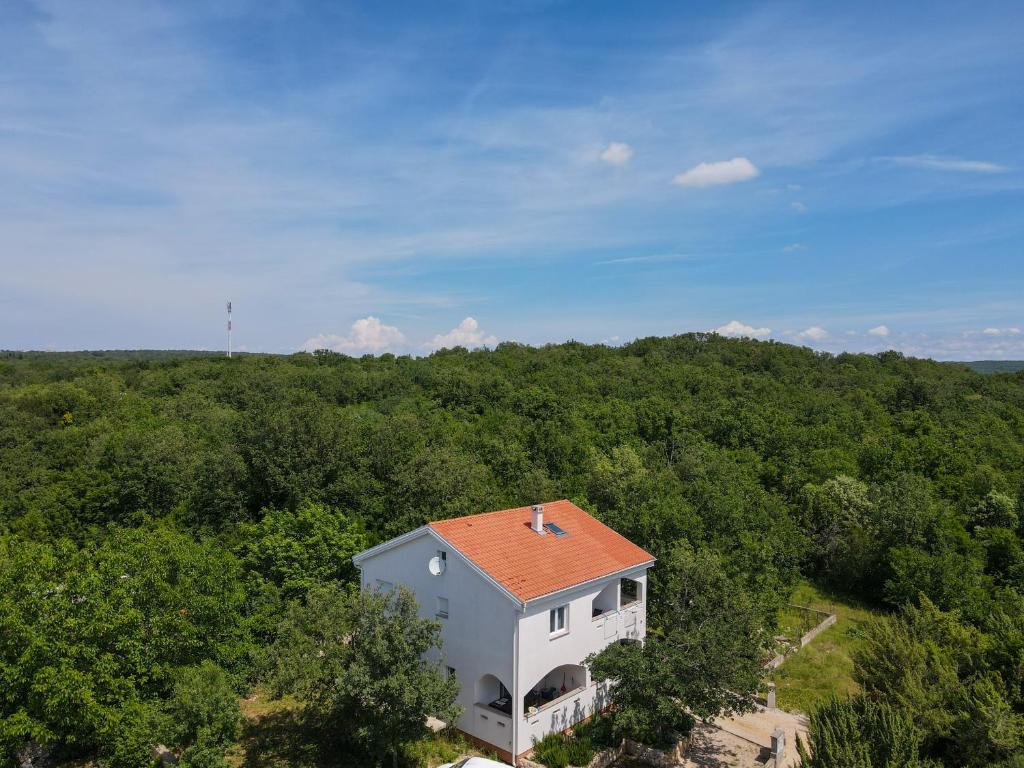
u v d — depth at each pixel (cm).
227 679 2161
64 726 1828
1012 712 1744
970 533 4450
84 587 1953
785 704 2627
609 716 2348
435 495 3634
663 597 2683
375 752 1912
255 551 3062
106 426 5831
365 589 2222
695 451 5116
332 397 7931
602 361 9856
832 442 5872
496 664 2138
